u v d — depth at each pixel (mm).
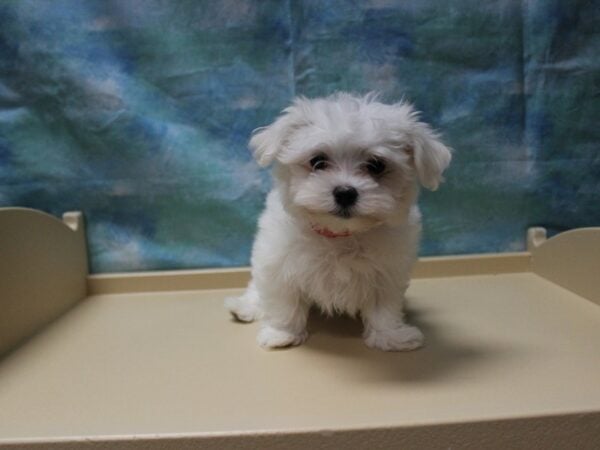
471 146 1850
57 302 1661
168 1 1736
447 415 909
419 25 1769
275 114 1808
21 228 1477
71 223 1812
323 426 894
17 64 1743
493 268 1901
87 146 1813
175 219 1885
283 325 1348
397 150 1222
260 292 1371
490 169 1865
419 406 964
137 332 1486
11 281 1411
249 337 1415
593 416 905
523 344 1282
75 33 1738
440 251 1912
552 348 1250
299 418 936
